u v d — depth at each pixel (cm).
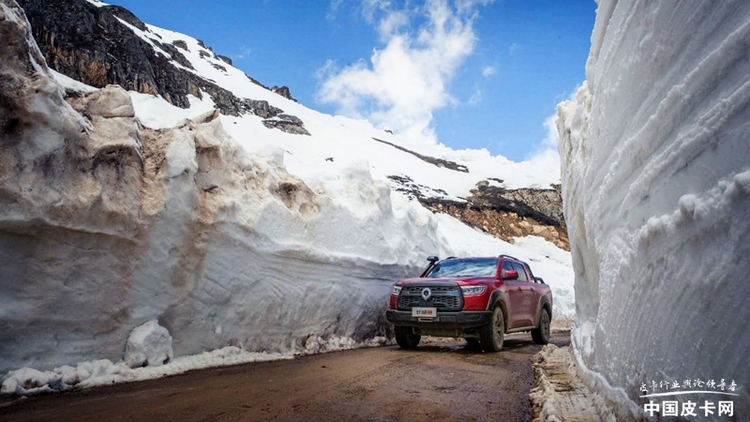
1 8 445
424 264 1245
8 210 423
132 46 5756
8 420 353
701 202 195
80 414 371
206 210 618
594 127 436
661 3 250
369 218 1014
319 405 418
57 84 485
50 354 466
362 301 936
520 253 3409
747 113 173
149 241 543
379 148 7400
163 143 592
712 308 184
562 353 756
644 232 258
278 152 870
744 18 183
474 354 795
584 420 346
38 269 455
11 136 436
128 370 511
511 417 398
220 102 7200
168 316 582
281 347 741
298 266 781
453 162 7444
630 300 289
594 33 436
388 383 528
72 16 5222
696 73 211
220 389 469
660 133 254
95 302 499
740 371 165
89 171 493
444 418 390
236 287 658
